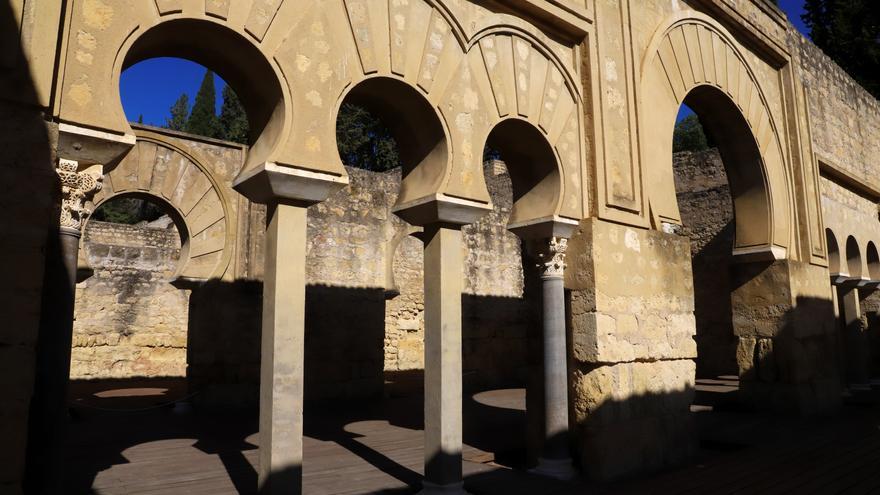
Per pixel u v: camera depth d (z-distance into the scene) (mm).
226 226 11172
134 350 16219
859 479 5871
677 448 6957
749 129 9867
